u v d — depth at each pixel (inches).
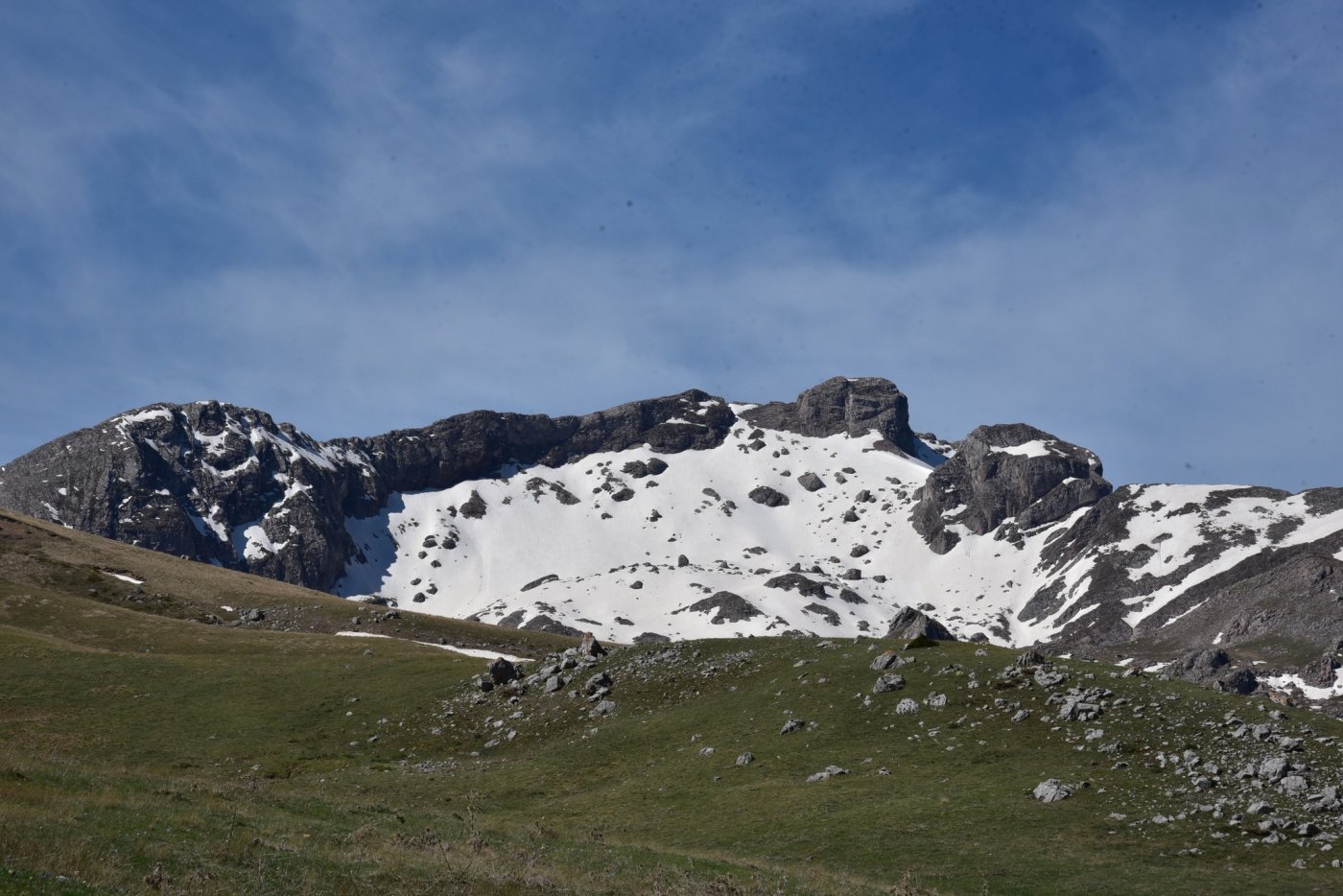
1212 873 1702.8
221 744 3053.6
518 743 3102.9
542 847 1651.1
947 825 2006.6
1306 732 2315.5
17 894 842.2
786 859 1886.1
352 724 3326.8
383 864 1249.4
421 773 2827.3
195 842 1184.8
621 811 2357.3
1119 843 1867.6
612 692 3358.8
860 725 2701.8
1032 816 2022.6
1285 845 1825.8
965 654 3058.6
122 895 912.3
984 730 2551.7
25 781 1398.9
